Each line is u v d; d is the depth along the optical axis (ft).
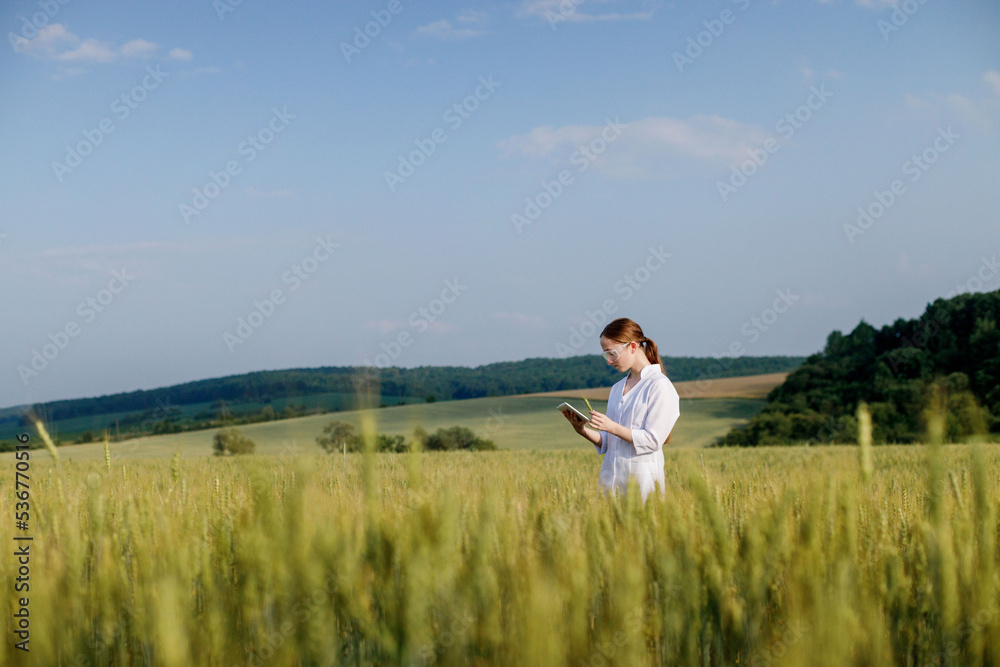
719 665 5.63
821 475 6.72
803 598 5.32
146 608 5.56
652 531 6.68
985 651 5.21
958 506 7.13
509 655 4.94
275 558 5.34
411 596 5.02
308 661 5.08
